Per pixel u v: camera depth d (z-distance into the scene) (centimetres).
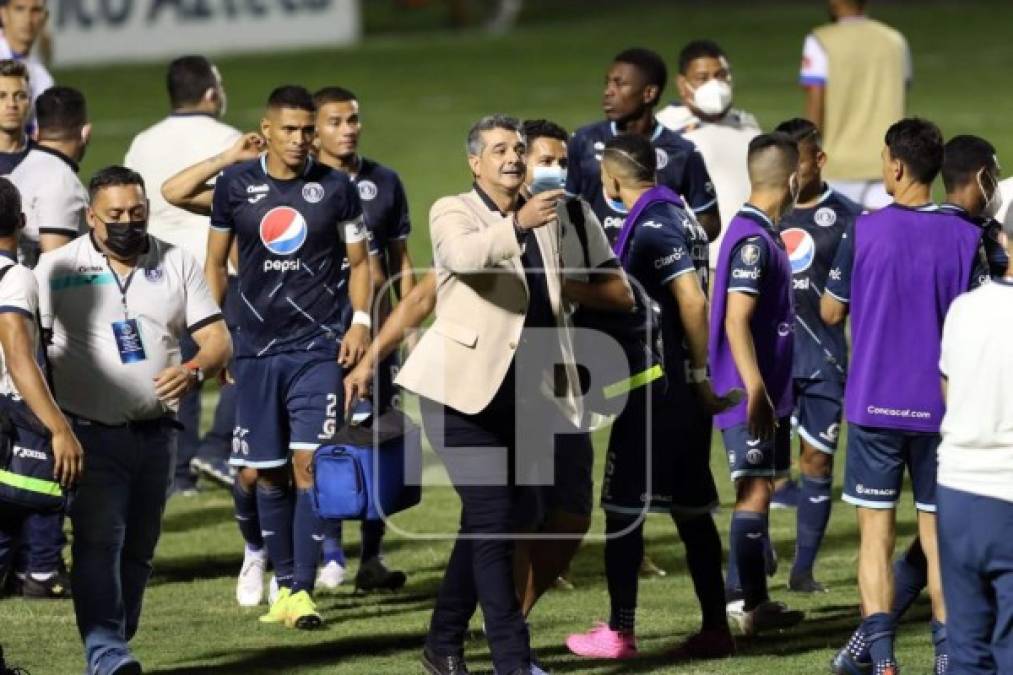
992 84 9312
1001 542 1914
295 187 2636
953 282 2200
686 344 2352
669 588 2820
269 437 2633
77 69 10569
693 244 2388
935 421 2205
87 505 2186
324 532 2844
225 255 2689
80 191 2911
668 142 2914
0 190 2106
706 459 2377
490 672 2322
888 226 2222
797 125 2839
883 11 12706
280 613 2608
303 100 2625
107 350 2189
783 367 2455
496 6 12450
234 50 11362
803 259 2791
